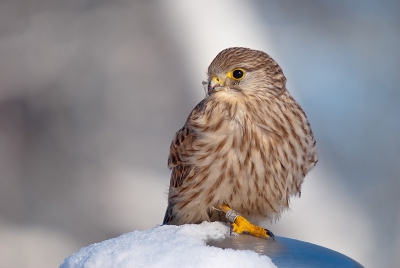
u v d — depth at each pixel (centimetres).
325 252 508
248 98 652
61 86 1541
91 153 1483
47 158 1482
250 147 646
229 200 664
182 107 1536
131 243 468
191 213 682
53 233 1406
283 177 666
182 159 680
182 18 1591
